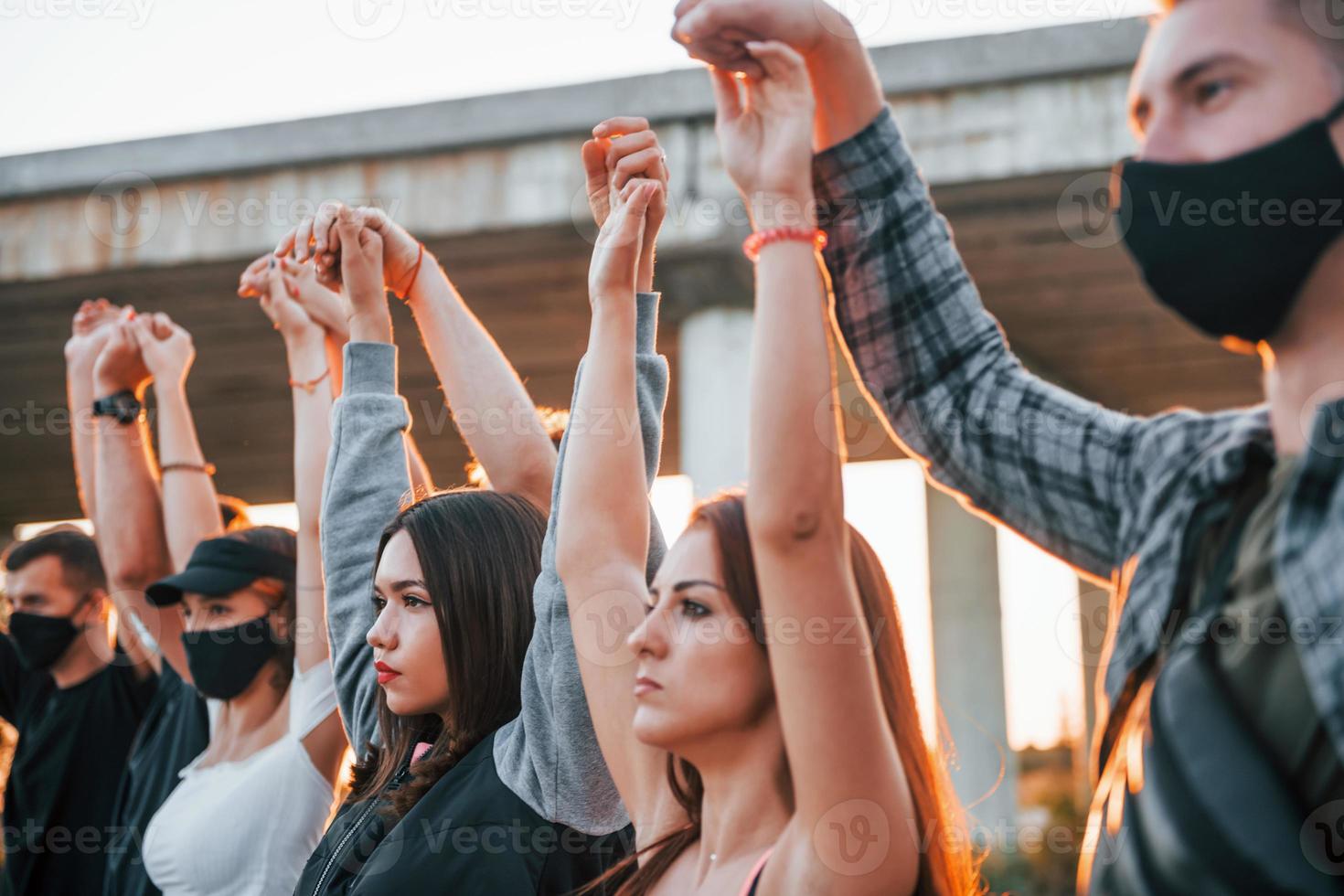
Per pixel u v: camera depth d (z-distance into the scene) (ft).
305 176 21.80
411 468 7.79
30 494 40.73
